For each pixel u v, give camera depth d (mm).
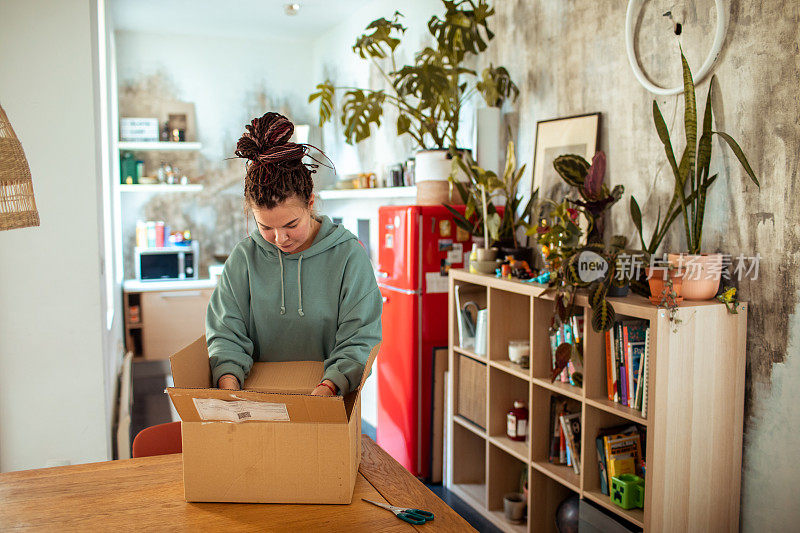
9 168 1081
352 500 1260
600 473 2461
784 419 2113
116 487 1324
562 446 2715
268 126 1346
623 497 2275
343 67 5980
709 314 2148
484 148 3529
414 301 3590
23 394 2990
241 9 5477
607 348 2398
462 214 3631
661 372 2080
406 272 3629
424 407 3650
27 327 2973
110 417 3355
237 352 1394
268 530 1146
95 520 1185
